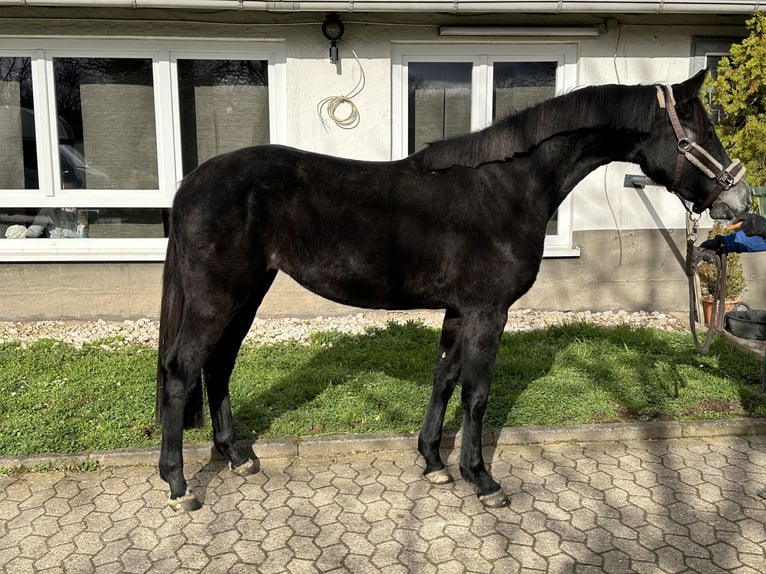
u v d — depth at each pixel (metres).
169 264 3.03
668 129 2.95
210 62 6.19
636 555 2.69
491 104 6.43
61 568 2.61
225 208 2.84
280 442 3.58
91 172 6.27
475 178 2.99
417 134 6.48
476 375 3.02
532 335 5.58
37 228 6.29
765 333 3.65
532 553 2.71
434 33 6.11
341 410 4.00
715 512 3.01
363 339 5.45
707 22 6.16
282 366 4.80
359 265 2.95
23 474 3.35
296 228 2.92
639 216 6.48
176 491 2.99
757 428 3.85
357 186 2.95
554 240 6.60
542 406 4.05
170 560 2.66
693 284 3.28
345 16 5.88
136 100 6.20
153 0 5.26
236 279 2.90
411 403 4.11
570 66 6.36
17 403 4.07
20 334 5.69
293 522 2.93
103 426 3.75
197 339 2.92
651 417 3.96
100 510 3.03
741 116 5.83
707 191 3.01
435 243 2.97
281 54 6.14
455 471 3.42
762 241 3.12
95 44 5.98
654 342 5.36
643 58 6.29
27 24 5.80
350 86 6.14
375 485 3.27
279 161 2.95
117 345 5.34
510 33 6.07
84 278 6.06
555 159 3.01
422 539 2.81
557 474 3.38
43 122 6.06
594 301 6.60
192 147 6.32
